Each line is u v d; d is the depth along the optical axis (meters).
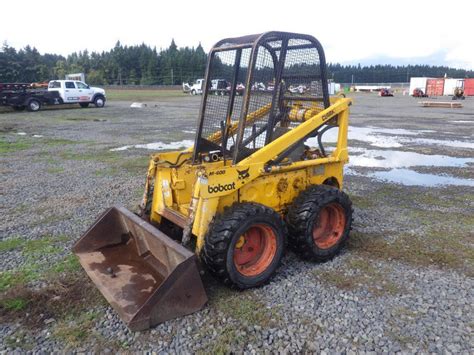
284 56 4.35
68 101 25.98
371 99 42.19
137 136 14.40
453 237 5.39
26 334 3.33
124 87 66.00
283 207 4.58
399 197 7.25
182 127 17.00
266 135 4.51
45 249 4.92
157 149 11.79
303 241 4.39
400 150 11.88
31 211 6.30
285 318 3.53
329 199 4.50
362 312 3.63
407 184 8.16
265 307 3.69
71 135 14.62
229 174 3.88
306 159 4.82
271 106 4.46
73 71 75.69
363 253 4.87
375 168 9.58
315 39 4.55
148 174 4.58
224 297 3.83
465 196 7.36
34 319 3.53
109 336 3.29
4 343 3.22
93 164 9.74
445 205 6.82
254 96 4.25
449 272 4.41
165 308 3.38
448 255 4.82
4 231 5.49
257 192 4.27
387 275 4.33
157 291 3.31
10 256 4.73
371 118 21.12
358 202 6.91
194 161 4.55
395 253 4.87
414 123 18.73
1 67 66.19
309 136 4.54
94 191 7.38
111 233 4.46
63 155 10.90
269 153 4.16
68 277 4.22
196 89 46.50
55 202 6.74
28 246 5.01
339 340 3.25
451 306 3.74
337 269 4.46
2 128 16.44
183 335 3.29
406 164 10.03
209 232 3.79
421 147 12.34
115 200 6.84
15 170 9.10
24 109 25.12
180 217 4.17
